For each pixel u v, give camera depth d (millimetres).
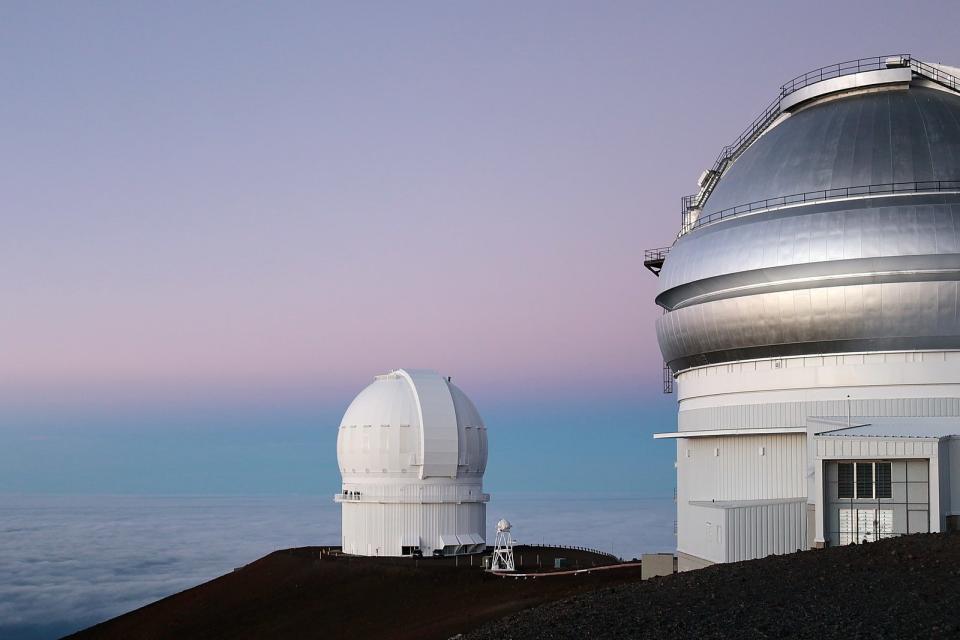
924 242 39781
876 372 40594
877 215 40656
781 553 39500
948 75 46562
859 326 40469
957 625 23688
